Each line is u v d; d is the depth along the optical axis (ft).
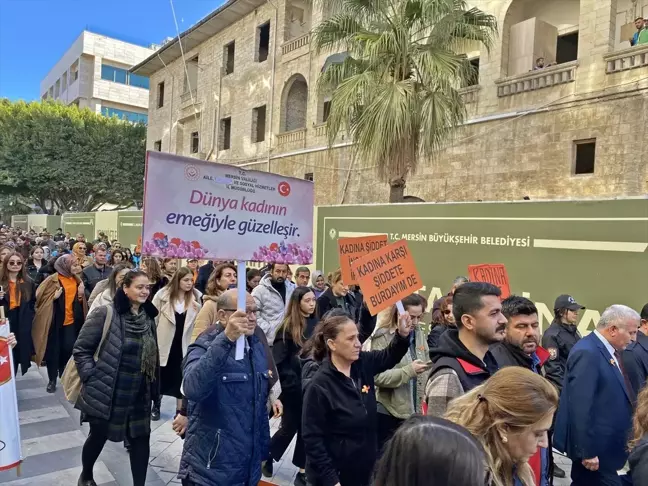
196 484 8.64
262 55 76.43
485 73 43.16
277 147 68.80
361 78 30.76
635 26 35.37
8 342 12.33
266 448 9.54
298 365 13.91
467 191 43.73
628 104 34.09
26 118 109.60
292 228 9.95
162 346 16.90
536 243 21.34
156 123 102.99
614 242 18.86
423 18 31.35
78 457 14.62
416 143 31.12
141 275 12.02
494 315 8.06
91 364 11.51
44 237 59.47
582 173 37.22
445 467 3.60
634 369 12.78
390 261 10.91
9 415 12.11
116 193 112.68
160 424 18.11
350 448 8.77
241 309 8.46
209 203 8.87
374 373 9.90
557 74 38.32
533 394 5.32
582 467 10.66
